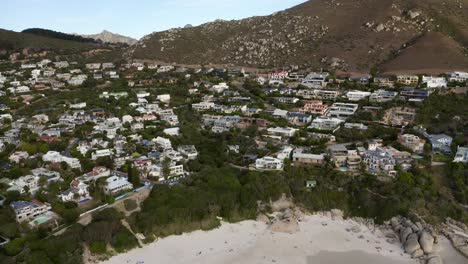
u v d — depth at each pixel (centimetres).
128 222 11962
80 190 12812
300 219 12988
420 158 14762
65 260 10075
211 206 12838
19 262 9800
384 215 12612
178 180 14125
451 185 13475
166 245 11456
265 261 10769
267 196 13550
